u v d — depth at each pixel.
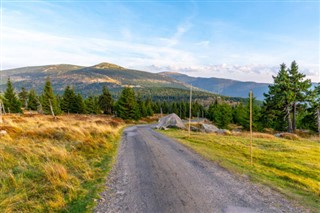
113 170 10.19
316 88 37.72
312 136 34.81
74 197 6.96
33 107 74.19
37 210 6.03
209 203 6.83
